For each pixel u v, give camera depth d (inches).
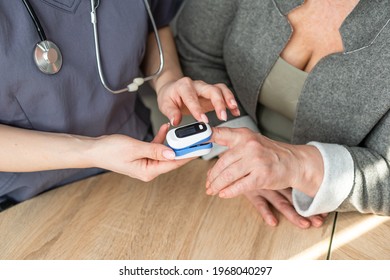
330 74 41.0
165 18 49.3
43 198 40.8
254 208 40.2
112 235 37.5
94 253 36.1
